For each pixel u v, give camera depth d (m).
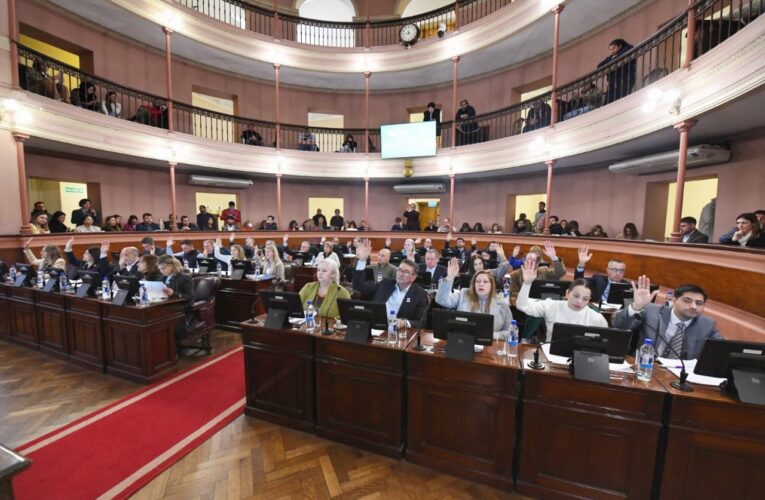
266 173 11.89
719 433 1.98
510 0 11.44
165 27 9.42
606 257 6.57
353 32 14.07
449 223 11.33
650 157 6.82
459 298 3.54
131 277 4.05
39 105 6.86
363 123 14.28
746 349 1.95
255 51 11.28
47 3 8.48
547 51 10.65
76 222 8.21
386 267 5.07
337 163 12.55
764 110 4.68
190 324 4.68
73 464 2.67
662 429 2.11
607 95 7.28
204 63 11.88
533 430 2.35
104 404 3.56
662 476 2.10
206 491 2.44
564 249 7.80
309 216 14.60
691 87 4.83
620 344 2.19
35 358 4.71
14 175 6.56
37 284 5.04
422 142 11.52
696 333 2.67
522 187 11.59
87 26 9.28
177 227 10.30
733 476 1.99
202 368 4.43
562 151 8.05
